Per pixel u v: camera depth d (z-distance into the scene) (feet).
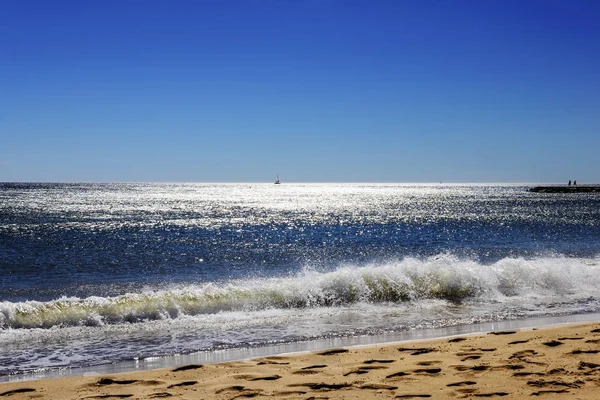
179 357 24.36
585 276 47.47
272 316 34.06
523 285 44.34
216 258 78.89
